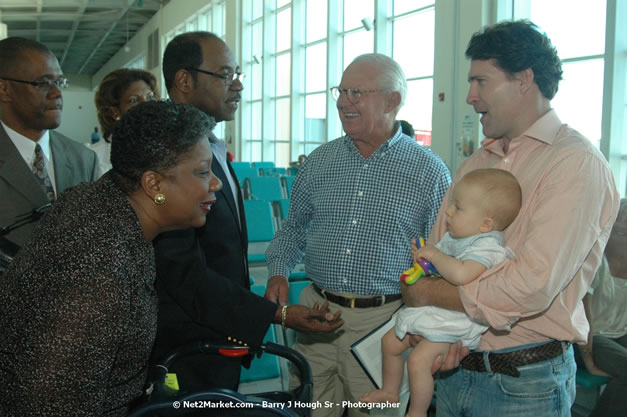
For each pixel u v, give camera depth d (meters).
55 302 0.83
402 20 7.73
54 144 1.94
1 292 0.87
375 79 1.80
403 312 1.39
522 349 1.24
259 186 6.15
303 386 1.27
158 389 1.14
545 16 5.26
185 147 0.99
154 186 0.99
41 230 0.91
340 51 9.38
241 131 14.05
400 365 1.50
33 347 0.81
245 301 1.44
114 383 0.96
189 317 1.48
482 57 1.23
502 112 1.24
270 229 4.05
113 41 24.16
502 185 1.24
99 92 2.63
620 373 2.06
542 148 1.24
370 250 1.82
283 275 2.00
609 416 2.09
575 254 1.10
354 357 1.81
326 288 1.89
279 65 12.23
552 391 1.23
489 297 1.15
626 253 2.11
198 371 1.50
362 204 1.84
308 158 2.10
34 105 1.75
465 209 1.28
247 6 13.55
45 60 1.75
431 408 2.43
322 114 10.18
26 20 18.25
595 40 4.76
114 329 0.87
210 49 1.66
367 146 1.90
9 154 1.72
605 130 4.59
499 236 1.27
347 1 9.14
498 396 1.27
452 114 6.09
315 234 1.95
